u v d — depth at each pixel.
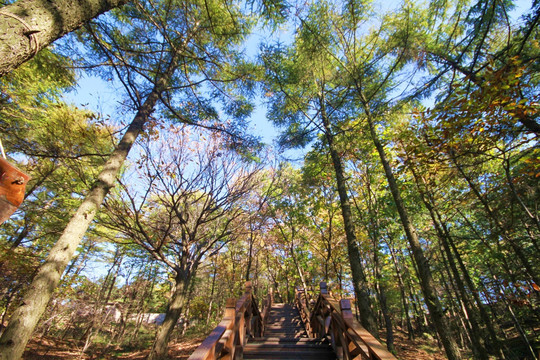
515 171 6.61
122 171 6.97
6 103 5.75
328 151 7.98
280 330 8.37
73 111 5.73
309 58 6.30
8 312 8.45
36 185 7.39
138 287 15.09
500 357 8.29
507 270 8.04
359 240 11.52
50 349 11.68
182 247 7.31
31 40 1.66
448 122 4.55
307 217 11.58
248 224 7.71
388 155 8.55
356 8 5.91
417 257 4.84
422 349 12.73
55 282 3.20
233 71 5.66
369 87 6.89
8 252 7.71
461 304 11.58
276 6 4.11
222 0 4.89
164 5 5.07
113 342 15.52
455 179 6.88
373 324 5.23
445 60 5.73
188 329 19.12
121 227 6.16
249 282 5.70
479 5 4.64
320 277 14.84
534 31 4.83
